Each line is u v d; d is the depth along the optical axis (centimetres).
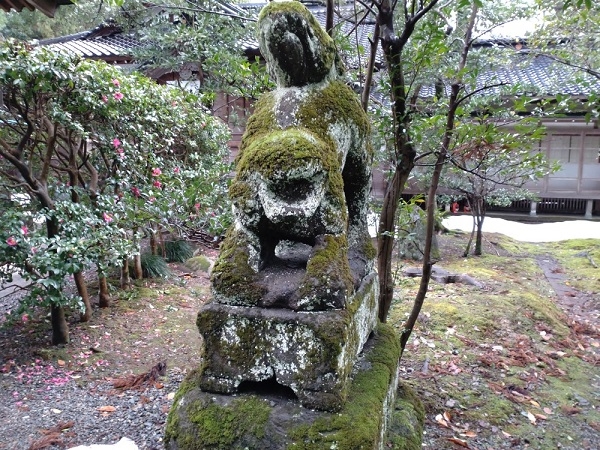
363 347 227
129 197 349
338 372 163
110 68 430
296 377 165
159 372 363
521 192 874
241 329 170
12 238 355
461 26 399
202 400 172
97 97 397
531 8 385
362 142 213
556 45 539
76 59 392
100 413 298
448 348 429
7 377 357
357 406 170
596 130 1219
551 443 299
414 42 270
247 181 167
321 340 162
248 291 170
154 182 455
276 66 182
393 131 267
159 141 537
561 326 514
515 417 326
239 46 417
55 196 443
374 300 241
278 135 166
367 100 284
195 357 405
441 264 771
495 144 265
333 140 183
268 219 168
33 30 1468
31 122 382
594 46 477
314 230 173
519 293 591
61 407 308
